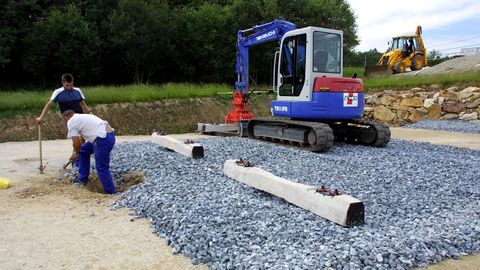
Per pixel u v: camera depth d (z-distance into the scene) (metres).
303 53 10.09
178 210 5.09
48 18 25.64
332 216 4.57
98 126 6.36
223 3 35.25
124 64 28.22
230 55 29.83
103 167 6.48
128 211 5.53
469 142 12.43
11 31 25.14
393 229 4.43
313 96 9.81
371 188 6.05
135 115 17.23
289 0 33.69
